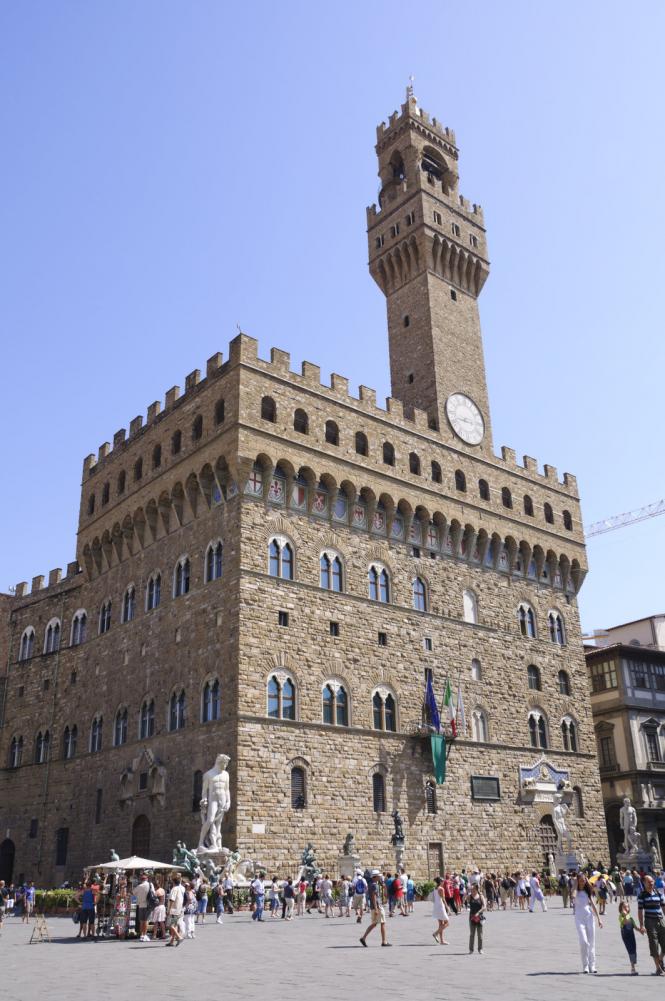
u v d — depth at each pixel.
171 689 64.38
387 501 71.62
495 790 71.31
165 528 70.50
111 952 35.25
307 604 63.47
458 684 72.19
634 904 61.75
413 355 84.88
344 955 32.94
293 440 65.88
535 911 57.16
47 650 83.00
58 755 76.38
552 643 83.06
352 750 62.16
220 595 61.78
